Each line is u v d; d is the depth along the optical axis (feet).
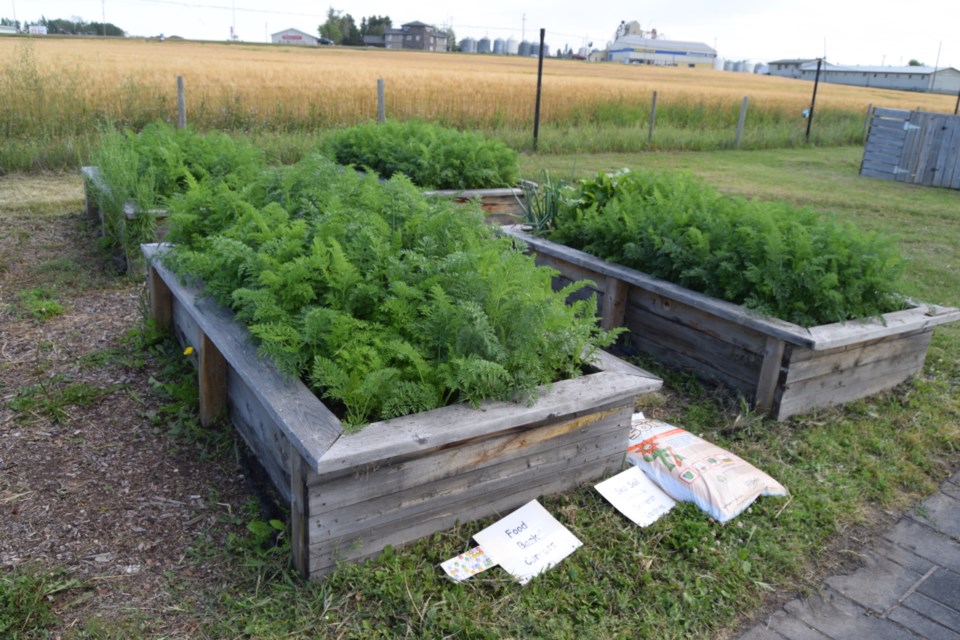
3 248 21.20
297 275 10.43
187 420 12.28
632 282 15.58
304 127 48.83
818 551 9.95
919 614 8.87
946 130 44.62
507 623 8.20
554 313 10.48
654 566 9.36
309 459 7.74
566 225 18.39
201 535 9.47
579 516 10.14
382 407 8.95
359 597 8.38
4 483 10.29
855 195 39.93
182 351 14.66
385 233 11.75
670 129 60.80
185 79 56.29
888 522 10.75
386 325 10.30
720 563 9.43
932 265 24.48
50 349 14.79
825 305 13.58
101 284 18.84
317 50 195.52
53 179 31.53
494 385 9.41
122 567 8.80
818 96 107.76
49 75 43.55
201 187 15.87
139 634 7.79
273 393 9.07
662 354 15.74
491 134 50.85
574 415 10.05
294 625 7.98
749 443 12.61
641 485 10.83
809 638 8.39
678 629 8.35
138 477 10.69
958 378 15.71
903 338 14.62
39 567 8.61
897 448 12.78
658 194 17.35
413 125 30.76
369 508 8.63
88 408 12.57
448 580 8.73
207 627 7.95
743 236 14.39
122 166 19.85
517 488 9.95
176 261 12.88
